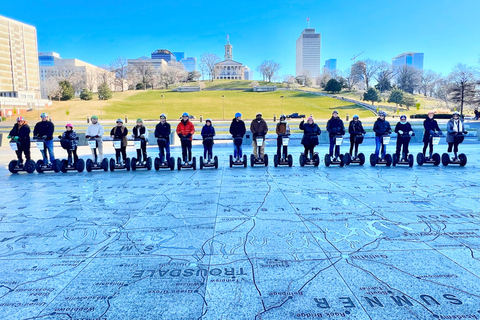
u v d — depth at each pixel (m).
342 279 3.21
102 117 49.81
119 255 3.81
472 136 22.34
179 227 4.75
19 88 100.19
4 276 3.34
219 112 55.69
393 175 8.74
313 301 2.85
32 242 4.24
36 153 15.15
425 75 105.38
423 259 3.62
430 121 10.32
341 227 4.68
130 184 7.95
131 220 5.11
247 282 3.17
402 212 5.36
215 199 6.36
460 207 5.63
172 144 19.16
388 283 3.13
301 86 109.62
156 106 61.56
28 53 103.50
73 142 9.73
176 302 2.85
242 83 109.81
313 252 3.84
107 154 14.44
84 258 3.74
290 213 5.38
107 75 103.19
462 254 3.74
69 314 2.70
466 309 2.71
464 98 56.25
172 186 7.64
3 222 5.07
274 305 2.79
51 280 3.25
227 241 4.20
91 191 7.23
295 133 25.11
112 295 2.97
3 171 10.20
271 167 10.38
